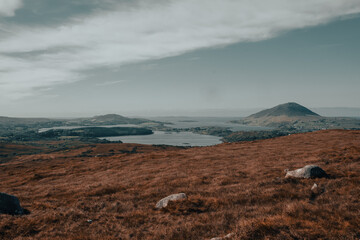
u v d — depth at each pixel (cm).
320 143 4747
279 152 3934
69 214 1532
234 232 1034
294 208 1217
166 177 2662
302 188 1741
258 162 3116
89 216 1529
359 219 1046
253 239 944
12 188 2844
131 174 3155
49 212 1573
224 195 1758
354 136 5431
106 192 2281
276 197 1599
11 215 1450
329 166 2345
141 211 1566
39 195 2323
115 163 4353
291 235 932
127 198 1955
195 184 2267
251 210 1390
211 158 3891
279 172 2362
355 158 2589
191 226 1213
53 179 3484
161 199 1800
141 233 1222
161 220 1370
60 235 1235
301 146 4544
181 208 1536
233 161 3434
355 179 1778
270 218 1092
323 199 1448
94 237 1187
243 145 5762
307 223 1017
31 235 1241
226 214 1343
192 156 4322
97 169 4028
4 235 1211
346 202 1320
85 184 2788
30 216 1489
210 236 1092
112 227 1327
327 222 1034
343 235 913
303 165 2553
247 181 2175
